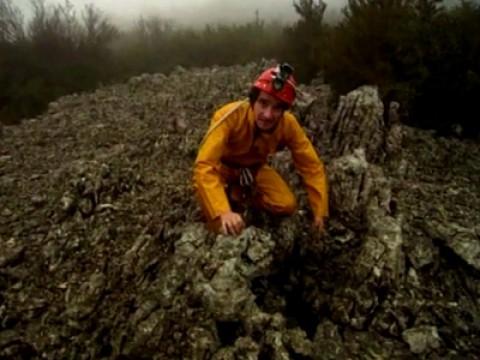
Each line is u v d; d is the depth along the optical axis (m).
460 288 1.87
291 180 2.39
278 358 1.51
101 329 1.71
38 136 3.57
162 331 1.63
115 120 3.73
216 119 1.79
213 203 1.67
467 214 2.20
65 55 6.67
